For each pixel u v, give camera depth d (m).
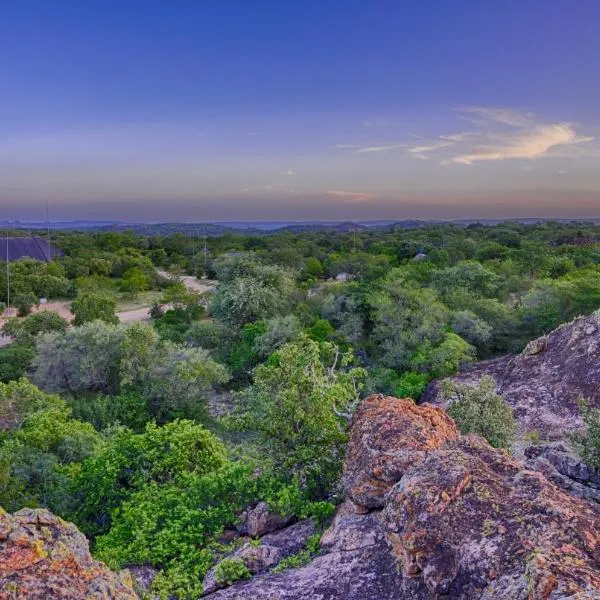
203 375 29.58
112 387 31.97
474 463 9.25
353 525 10.95
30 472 17.34
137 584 11.03
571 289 40.94
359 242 105.25
